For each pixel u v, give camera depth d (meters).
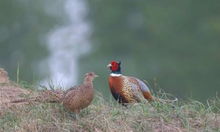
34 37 33.91
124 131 13.55
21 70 31.06
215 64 31.91
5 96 14.22
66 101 13.48
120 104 15.03
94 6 35.56
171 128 13.77
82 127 13.47
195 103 14.44
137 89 15.47
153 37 33.41
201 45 32.69
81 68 31.94
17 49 33.38
